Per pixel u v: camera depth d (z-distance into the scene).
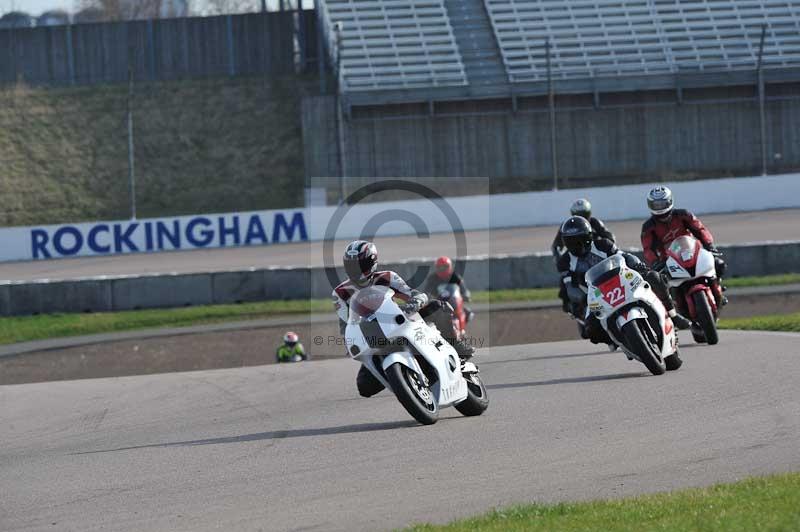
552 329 77.31
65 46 188.00
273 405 39.53
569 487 22.61
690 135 153.75
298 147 166.25
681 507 19.19
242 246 134.12
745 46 163.00
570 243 39.72
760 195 131.88
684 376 37.34
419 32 167.75
